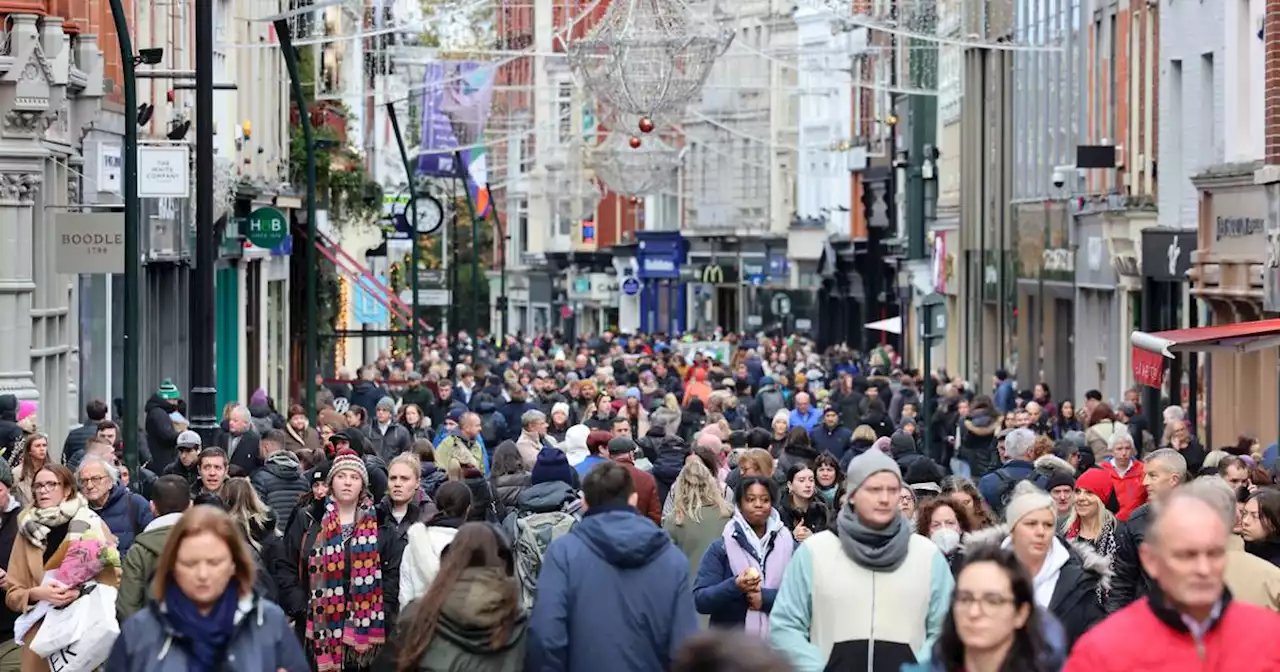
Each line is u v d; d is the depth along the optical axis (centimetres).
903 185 13938
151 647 1869
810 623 2170
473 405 6519
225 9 8400
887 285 14775
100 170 5816
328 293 10662
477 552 2119
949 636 1734
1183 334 4409
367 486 3041
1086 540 3023
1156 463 2997
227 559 1877
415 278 9719
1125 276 8412
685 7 5825
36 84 5288
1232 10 6938
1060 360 9931
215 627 1870
